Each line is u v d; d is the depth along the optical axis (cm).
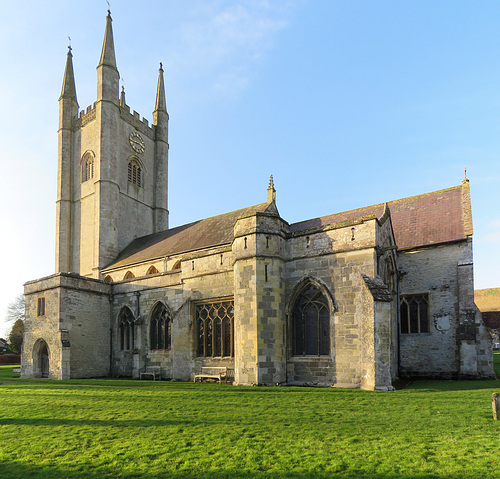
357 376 2020
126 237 5344
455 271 2923
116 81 5422
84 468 870
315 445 974
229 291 2586
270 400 1605
